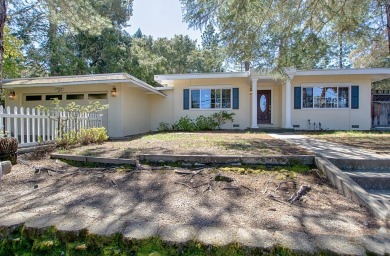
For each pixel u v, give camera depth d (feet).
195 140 22.24
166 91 43.83
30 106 34.68
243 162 12.97
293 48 22.58
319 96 39.22
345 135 27.55
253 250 5.92
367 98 38.37
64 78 33.53
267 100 43.09
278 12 21.35
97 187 10.67
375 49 36.88
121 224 7.13
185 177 11.56
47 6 23.48
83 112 23.75
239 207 8.57
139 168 12.77
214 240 6.21
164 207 8.58
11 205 8.71
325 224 7.21
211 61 24.48
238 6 19.40
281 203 8.92
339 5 20.71
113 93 31.91
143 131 40.24
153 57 73.31
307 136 26.61
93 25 25.07
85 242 6.63
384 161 12.56
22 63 54.80
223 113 41.34
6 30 34.53
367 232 6.68
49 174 12.47
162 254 6.10
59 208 8.43
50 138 19.85
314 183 10.75
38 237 6.87
